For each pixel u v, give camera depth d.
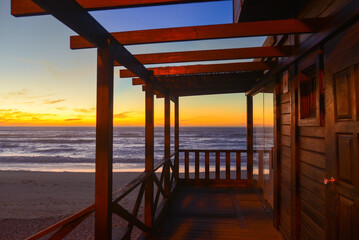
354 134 1.37
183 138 38.84
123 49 2.10
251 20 2.72
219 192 5.16
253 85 4.54
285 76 2.95
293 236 2.56
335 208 1.60
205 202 4.51
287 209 2.88
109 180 1.81
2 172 15.13
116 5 1.65
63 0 1.25
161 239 3.04
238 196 4.84
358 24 1.36
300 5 2.29
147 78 3.15
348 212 1.44
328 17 1.68
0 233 5.69
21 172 14.95
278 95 3.28
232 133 47.88
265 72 3.71
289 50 2.55
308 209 2.25
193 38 2.01
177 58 2.68
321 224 1.96
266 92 4.34
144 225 2.87
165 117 4.55
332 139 1.66
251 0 2.30
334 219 1.62
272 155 4.15
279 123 3.26
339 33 1.59
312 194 2.15
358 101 1.36
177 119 5.79
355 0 1.31
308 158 2.25
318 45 1.90
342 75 1.54
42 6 1.10
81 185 11.22
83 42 2.13
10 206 7.98
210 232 3.24
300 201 2.47
